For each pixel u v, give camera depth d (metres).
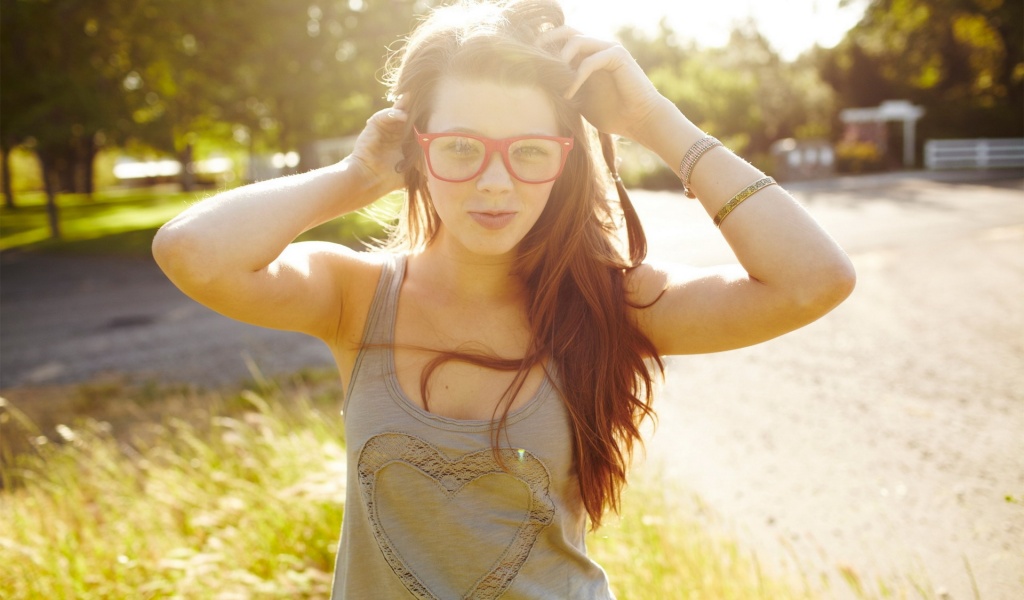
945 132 27.66
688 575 2.71
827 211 15.05
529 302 1.36
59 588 2.82
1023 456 4.20
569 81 1.24
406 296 1.35
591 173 1.36
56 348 7.90
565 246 1.32
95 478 3.76
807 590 2.73
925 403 5.13
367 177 1.40
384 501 1.27
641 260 1.47
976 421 4.76
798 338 6.96
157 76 19.27
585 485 1.29
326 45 17.66
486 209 1.20
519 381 1.28
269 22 17.11
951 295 8.17
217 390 6.04
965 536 3.40
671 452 4.50
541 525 1.28
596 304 1.33
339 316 1.38
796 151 22.80
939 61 32.62
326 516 3.11
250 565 2.94
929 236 11.93
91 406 5.71
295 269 1.29
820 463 4.28
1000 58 31.55
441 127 1.22
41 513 3.45
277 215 1.23
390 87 1.45
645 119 1.35
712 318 1.29
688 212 14.55
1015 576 3.05
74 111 15.69
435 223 1.43
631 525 3.00
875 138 26.81
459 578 1.27
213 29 16.91
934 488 3.89
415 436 1.25
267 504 3.20
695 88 25.86
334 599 1.41
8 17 15.18
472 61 1.18
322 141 27.81
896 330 7.00
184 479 3.68
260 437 4.01
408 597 1.26
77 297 11.11
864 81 32.94
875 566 3.19
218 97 19.05
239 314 1.23
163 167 61.72
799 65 33.78
